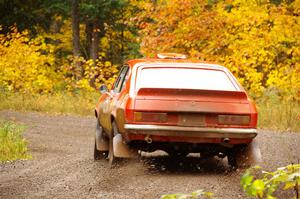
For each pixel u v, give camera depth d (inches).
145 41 1173.7
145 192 392.2
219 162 546.9
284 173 213.2
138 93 454.0
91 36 1886.1
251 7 1204.5
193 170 490.6
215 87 480.4
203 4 1186.6
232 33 1204.5
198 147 473.4
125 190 402.6
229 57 1111.6
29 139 763.4
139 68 495.2
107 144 556.1
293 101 1004.6
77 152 644.1
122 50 1953.7
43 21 1849.2
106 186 419.5
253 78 1093.1
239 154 486.0
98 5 1651.1
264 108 974.4
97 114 594.2
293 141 719.7
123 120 454.0
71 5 1756.9
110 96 542.3
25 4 1797.5
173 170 487.2
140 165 483.8
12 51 1349.7
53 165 537.6
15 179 467.5
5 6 1761.8
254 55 1120.8
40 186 433.4
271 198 201.3
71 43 1913.1
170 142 458.9
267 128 901.2
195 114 452.8
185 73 492.1
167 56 548.7
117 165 482.6
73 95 1275.8
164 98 450.9
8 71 1299.2
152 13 1202.0
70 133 848.9
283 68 1093.1
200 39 1173.1
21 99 1220.5
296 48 1130.0
